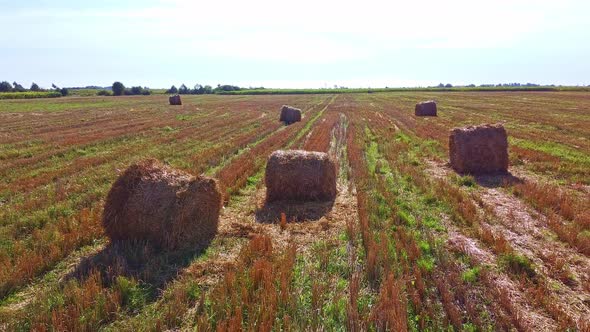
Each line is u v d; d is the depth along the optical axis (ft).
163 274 20.06
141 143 61.05
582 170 40.88
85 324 15.26
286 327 15.07
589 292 18.48
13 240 23.76
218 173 40.55
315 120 97.19
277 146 57.62
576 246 23.22
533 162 46.19
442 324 15.80
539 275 19.72
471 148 41.24
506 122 86.79
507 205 30.99
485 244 23.50
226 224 27.27
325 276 19.54
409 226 26.40
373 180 37.58
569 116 97.60
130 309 17.02
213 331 15.30
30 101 202.39
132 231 23.32
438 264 20.81
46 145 60.08
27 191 35.60
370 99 206.90
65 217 27.89
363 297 17.66
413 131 73.77
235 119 99.55
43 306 16.34
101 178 38.91
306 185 32.37
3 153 52.60
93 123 91.76
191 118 103.24
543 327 15.76
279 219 28.48
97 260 21.22
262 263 19.77
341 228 26.45
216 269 20.38
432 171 43.14
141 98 237.04
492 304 17.08
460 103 154.81
